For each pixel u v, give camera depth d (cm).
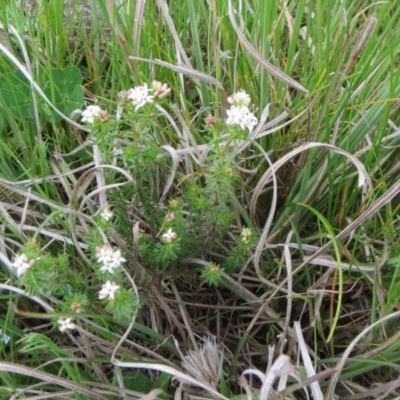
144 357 20
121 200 20
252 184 24
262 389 15
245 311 22
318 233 23
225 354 21
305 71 23
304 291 22
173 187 23
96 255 16
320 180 21
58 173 22
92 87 27
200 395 18
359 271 21
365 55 22
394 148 22
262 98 22
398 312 17
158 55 24
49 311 19
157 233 20
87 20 29
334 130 22
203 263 20
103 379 18
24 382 19
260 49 23
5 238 21
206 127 17
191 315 22
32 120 25
